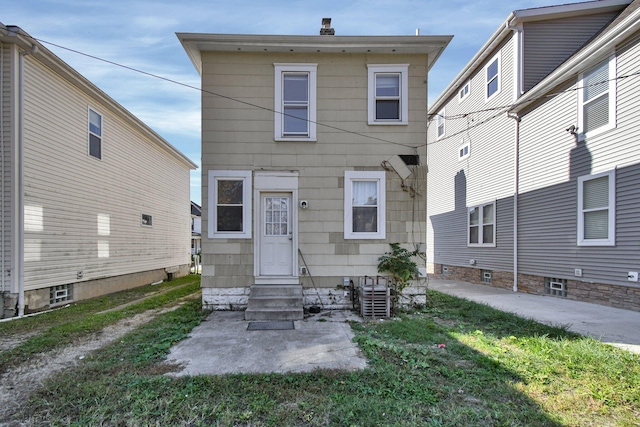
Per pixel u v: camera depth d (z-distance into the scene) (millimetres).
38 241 6926
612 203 6676
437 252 14664
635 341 4535
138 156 11367
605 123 6895
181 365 3822
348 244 7000
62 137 7680
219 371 3648
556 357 3934
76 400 2973
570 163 7734
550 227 8289
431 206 15398
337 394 3076
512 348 4320
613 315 6012
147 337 4871
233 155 6949
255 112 7012
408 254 6918
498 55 10258
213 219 6863
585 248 7301
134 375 3492
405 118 7133
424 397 3018
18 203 6465
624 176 6449
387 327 5371
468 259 11977
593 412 2777
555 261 8102
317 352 4262
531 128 8984
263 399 2986
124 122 10414
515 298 8047
